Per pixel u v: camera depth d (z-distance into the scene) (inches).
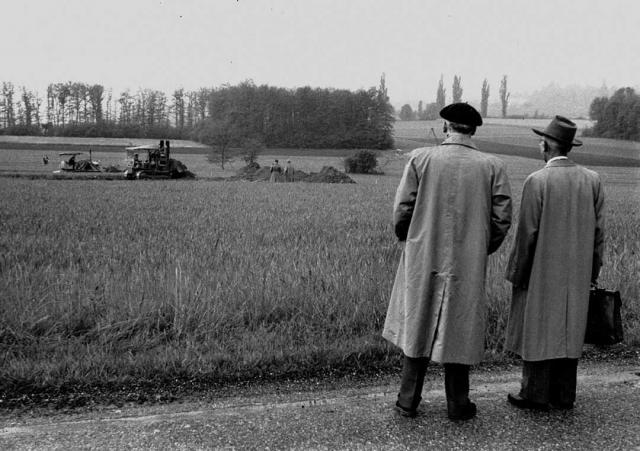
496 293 237.9
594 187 150.9
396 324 143.9
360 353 180.2
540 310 146.2
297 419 135.7
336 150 4389.8
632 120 4148.6
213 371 165.6
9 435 124.5
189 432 127.1
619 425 136.6
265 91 4621.1
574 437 129.6
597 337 155.4
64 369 160.7
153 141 4694.9
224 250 350.3
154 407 142.1
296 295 232.4
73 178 1713.8
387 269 278.2
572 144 151.3
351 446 122.5
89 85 5344.5
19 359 167.6
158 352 177.9
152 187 1291.8
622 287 256.4
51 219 587.2
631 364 183.8
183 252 349.7
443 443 125.0
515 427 134.6
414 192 141.3
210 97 4894.2
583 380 168.9
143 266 289.4
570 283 146.6
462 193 135.7
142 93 5502.0
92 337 194.9
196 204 836.6
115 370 162.7
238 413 138.6
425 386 162.7
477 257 134.8
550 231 146.7
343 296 230.1
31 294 222.1
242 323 209.6
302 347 183.5
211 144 2822.3
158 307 217.5
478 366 181.3
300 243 397.4
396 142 4798.2
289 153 4092.0
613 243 406.0
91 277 266.5
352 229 526.6
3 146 3784.5
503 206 136.8
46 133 4847.4
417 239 138.8
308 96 4562.0
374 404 146.5
